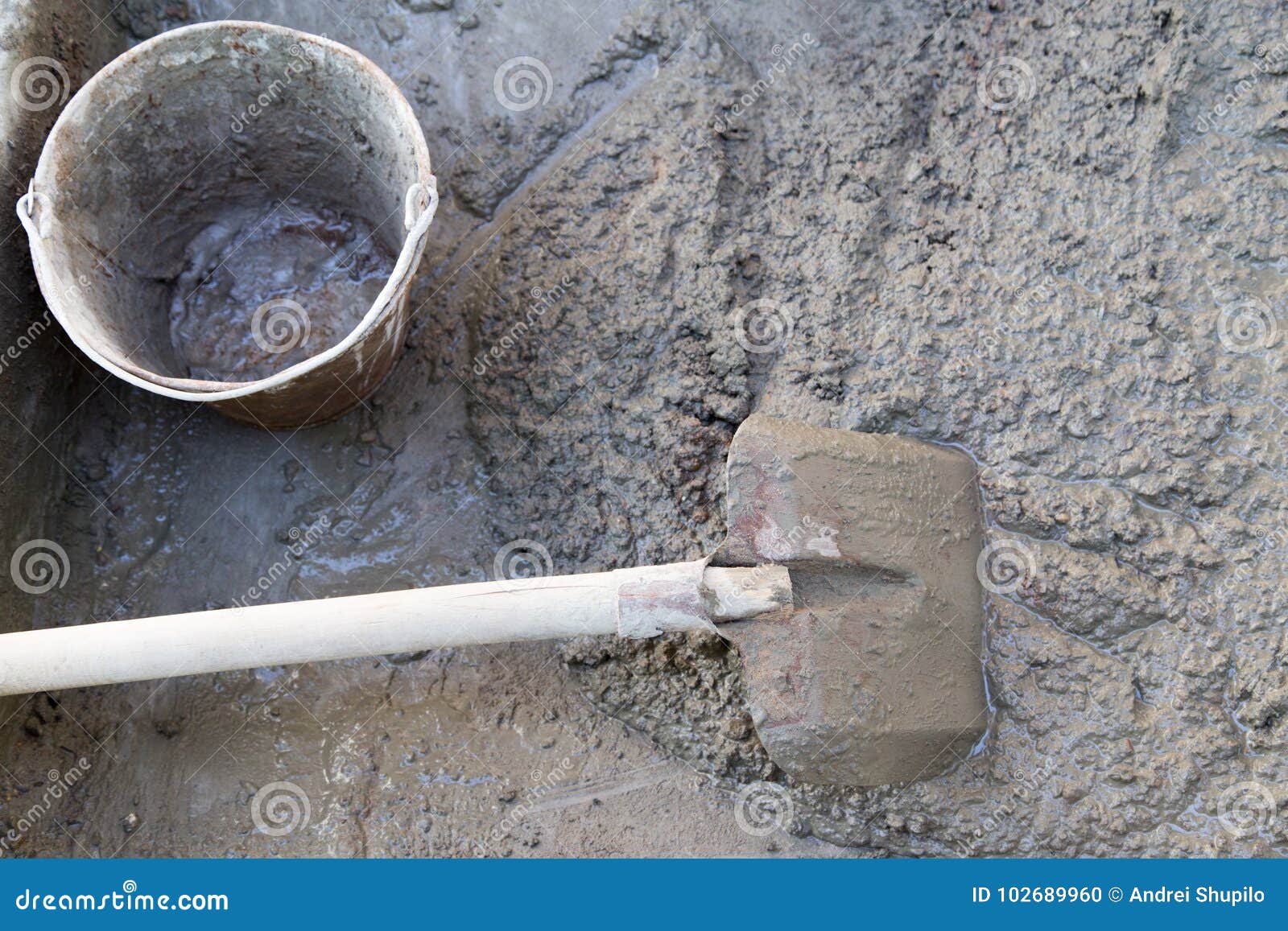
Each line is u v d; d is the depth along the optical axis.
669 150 3.57
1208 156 3.26
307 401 3.31
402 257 2.98
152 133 3.30
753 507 2.98
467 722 3.34
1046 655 3.07
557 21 3.80
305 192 3.68
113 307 3.34
